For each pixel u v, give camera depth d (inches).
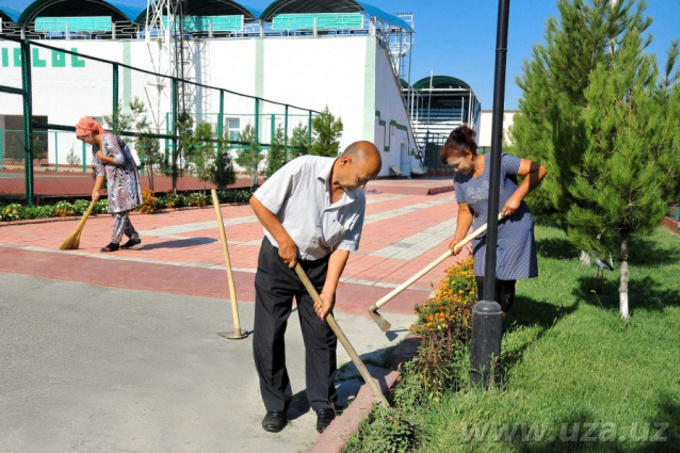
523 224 158.2
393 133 1333.7
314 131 760.3
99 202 461.7
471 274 200.7
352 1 1154.7
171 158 575.5
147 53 1168.2
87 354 159.6
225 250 177.9
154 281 238.5
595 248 204.2
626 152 187.0
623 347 174.9
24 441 112.9
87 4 1255.5
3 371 144.9
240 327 183.0
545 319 206.4
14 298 207.2
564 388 140.6
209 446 115.3
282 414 125.0
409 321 201.8
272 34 1197.7
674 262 348.5
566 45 293.0
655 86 196.5
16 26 1237.7
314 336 125.3
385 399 122.1
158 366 154.3
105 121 511.2
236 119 1184.8
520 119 345.4
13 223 377.1
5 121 1167.0
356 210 118.8
